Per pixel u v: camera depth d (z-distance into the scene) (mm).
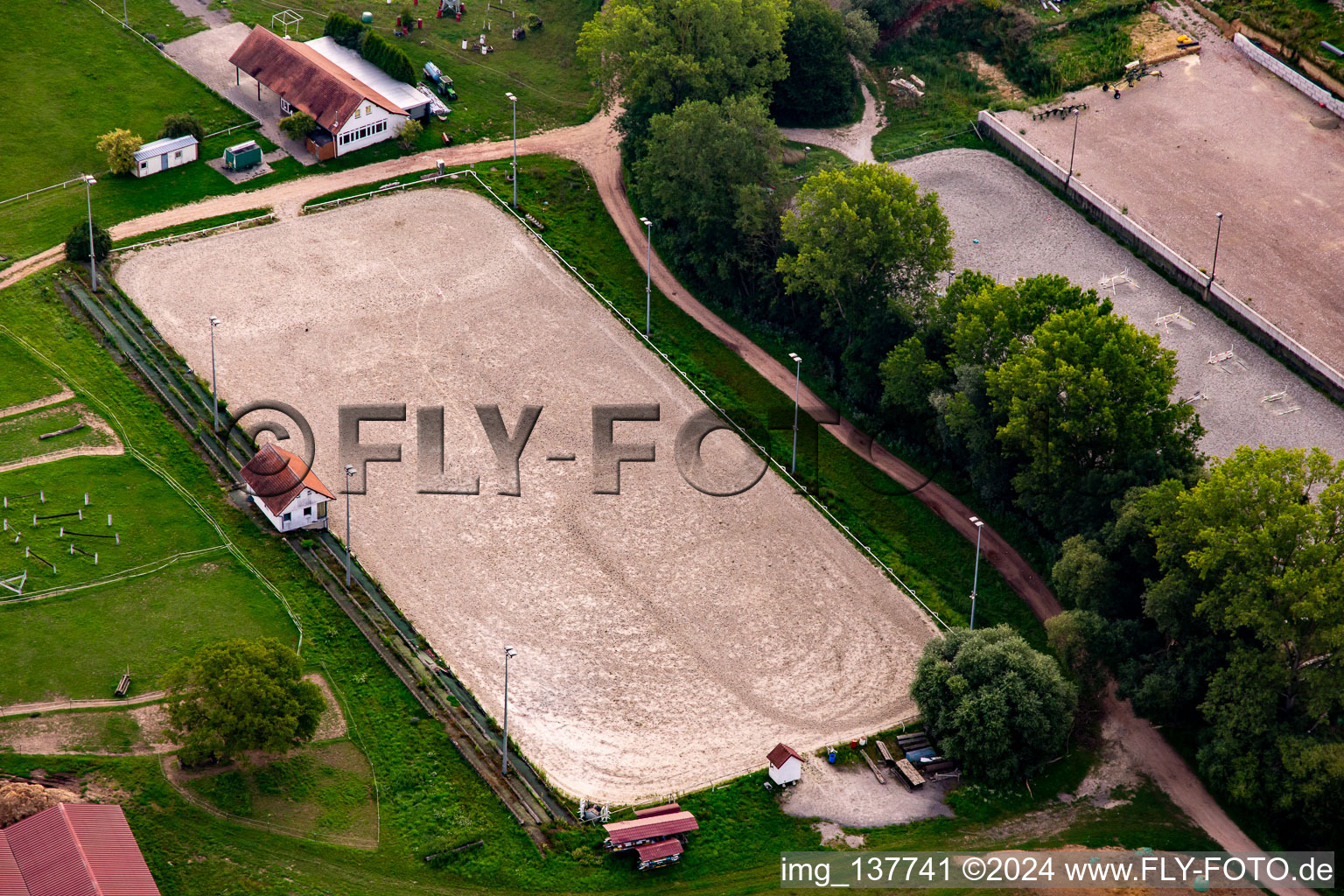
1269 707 102312
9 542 118000
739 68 163500
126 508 122750
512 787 105188
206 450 130000
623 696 113188
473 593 120562
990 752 105438
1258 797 102188
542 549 125000
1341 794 97875
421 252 155875
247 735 99500
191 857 97375
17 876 90875
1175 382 121250
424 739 107500
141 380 136250
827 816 104812
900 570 125500
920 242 139125
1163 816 104938
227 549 120250
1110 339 118688
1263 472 105250
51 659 109062
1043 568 125438
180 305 145375
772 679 115188
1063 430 118438
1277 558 103875
